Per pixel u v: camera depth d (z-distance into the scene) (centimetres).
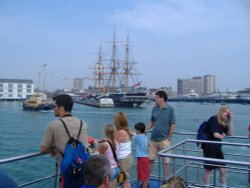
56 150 486
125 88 15225
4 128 6575
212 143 669
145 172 736
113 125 634
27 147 4334
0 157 3681
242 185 1223
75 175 452
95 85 17050
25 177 2170
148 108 14050
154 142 791
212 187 671
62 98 500
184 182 298
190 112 13800
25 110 12594
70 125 482
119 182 652
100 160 342
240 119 10125
